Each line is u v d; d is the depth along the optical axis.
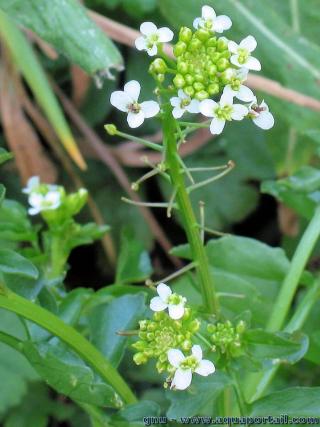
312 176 0.10
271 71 0.13
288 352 0.07
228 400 0.08
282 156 0.14
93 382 0.07
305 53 0.13
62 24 0.09
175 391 0.07
